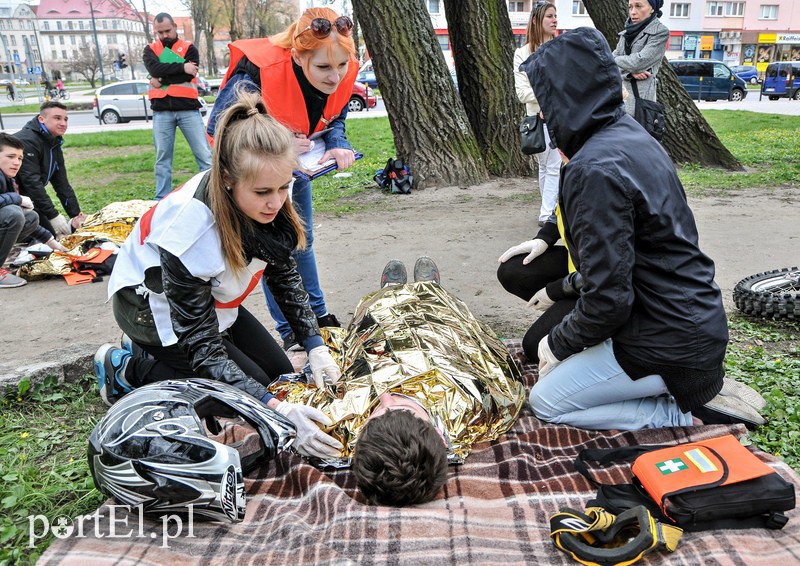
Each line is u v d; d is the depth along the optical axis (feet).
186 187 8.38
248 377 8.75
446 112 31.35
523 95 21.12
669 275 8.69
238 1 174.50
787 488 7.37
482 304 15.88
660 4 21.61
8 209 17.67
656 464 7.87
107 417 7.84
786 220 23.18
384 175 31.63
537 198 28.32
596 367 9.47
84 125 80.07
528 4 157.38
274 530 7.64
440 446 7.99
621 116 8.86
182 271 8.11
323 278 18.26
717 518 7.40
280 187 7.76
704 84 94.94
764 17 177.99
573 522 7.39
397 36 30.50
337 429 9.00
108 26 298.15
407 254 20.34
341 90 11.69
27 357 13.61
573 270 11.26
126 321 9.37
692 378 9.02
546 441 9.70
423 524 7.54
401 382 9.29
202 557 7.22
